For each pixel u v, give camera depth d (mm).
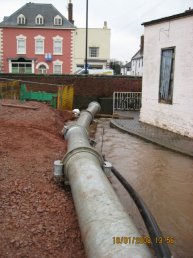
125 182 6621
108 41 55844
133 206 6820
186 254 5230
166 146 11977
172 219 6434
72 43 48250
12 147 9156
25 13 48562
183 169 9555
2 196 5965
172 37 14625
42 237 4879
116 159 10547
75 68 54438
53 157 8805
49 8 49281
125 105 24203
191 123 13414
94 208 4547
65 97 20828
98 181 5359
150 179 8648
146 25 16969
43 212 5609
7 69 48000
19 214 5430
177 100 14375
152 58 16594
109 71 39000
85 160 6371
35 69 48312
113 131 15883
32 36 47875
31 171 7430
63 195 6410
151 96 16859
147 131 15008
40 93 19875
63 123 16031
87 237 4094
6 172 7137
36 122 13148
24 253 4457
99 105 21859
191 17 13148
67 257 4492
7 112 14523
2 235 4793
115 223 4070
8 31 47594
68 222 5383
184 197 7520
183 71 13844
